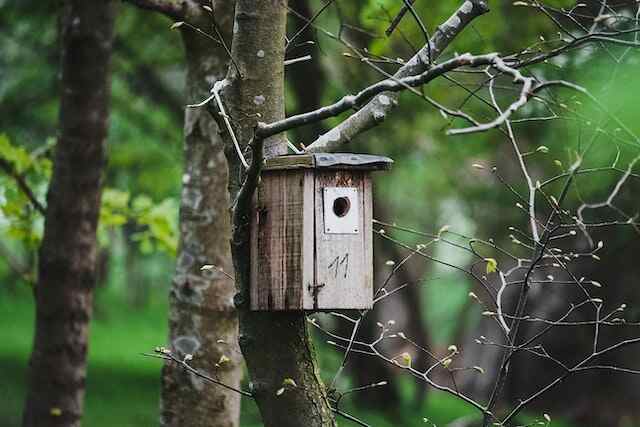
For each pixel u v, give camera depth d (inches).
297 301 256.1
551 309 856.3
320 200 259.6
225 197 352.8
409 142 825.5
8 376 938.1
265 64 258.7
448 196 1320.1
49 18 738.2
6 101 791.7
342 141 278.4
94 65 420.2
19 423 772.6
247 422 616.7
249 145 235.1
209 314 351.3
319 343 683.4
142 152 920.3
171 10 334.3
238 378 354.6
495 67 204.8
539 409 975.0
